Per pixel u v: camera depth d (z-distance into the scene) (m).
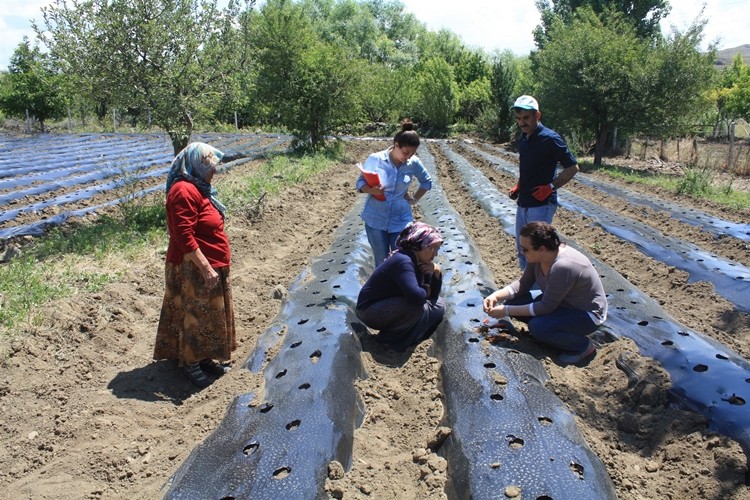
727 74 36.47
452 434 3.55
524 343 4.69
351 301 5.53
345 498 3.12
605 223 9.81
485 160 21.20
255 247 8.23
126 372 4.75
